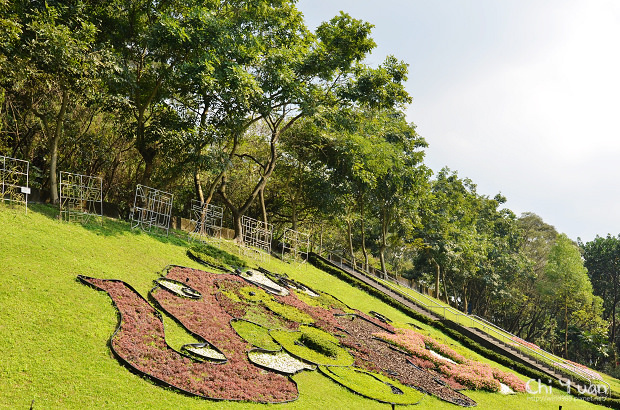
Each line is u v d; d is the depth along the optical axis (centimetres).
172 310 1323
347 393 1212
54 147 1864
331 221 3772
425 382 1564
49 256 1322
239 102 2142
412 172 3744
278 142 3197
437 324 2742
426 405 1318
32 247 1331
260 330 1448
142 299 1308
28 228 1459
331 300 2278
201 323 1314
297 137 3153
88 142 2447
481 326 3247
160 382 953
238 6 2448
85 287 1241
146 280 1482
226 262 2089
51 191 1853
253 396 1023
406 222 4122
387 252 5769
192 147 2211
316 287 2489
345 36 2711
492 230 5944
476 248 4894
